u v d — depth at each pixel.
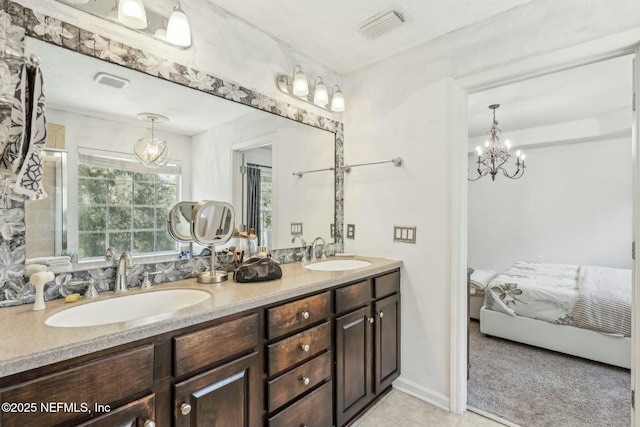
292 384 1.37
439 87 1.98
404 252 2.15
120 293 1.27
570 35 1.53
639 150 1.39
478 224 4.96
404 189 2.15
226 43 1.71
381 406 1.95
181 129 1.55
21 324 0.92
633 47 1.39
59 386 0.77
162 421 0.96
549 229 4.39
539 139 4.10
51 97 1.17
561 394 2.06
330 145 2.40
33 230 1.12
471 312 3.60
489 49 1.78
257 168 1.90
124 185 1.37
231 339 1.14
